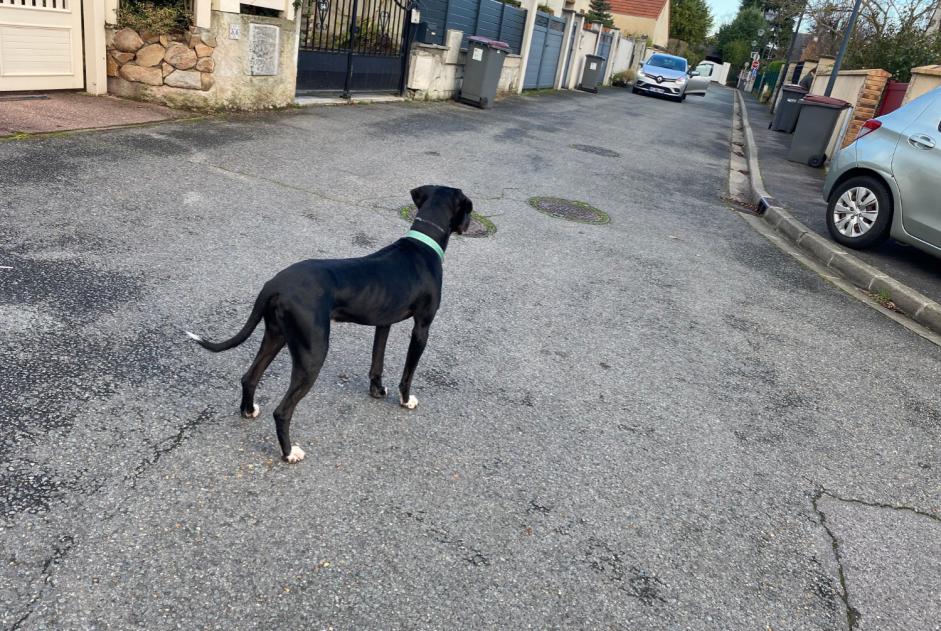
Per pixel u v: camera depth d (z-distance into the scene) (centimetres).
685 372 438
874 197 730
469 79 1511
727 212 909
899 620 266
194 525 250
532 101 1884
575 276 573
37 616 204
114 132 736
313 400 340
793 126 1995
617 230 729
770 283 641
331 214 612
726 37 7619
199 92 898
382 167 807
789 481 342
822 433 393
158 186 596
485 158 964
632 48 3947
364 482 288
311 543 251
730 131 1972
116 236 482
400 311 310
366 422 330
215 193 607
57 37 827
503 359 413
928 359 518
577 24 2511
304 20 1234
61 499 250
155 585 222
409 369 336
